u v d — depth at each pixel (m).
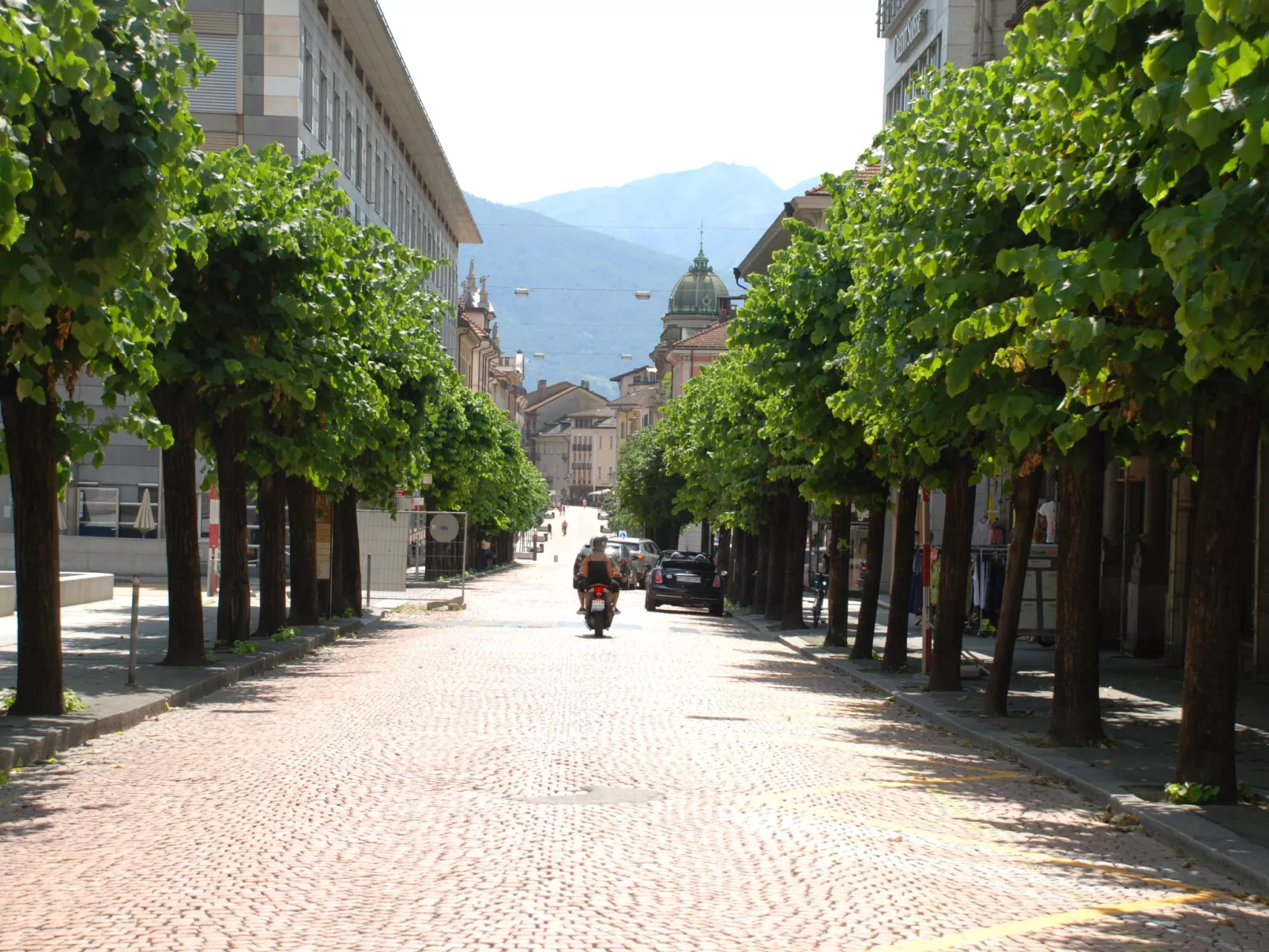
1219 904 7.84
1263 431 12.70
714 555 65.12
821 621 40.59
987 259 13.24
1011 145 11.63
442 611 42.28
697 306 145.62
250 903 7.03
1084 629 14.45
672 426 54.72
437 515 45.25
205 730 14.32
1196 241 7.51
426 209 80.19
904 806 10.67
